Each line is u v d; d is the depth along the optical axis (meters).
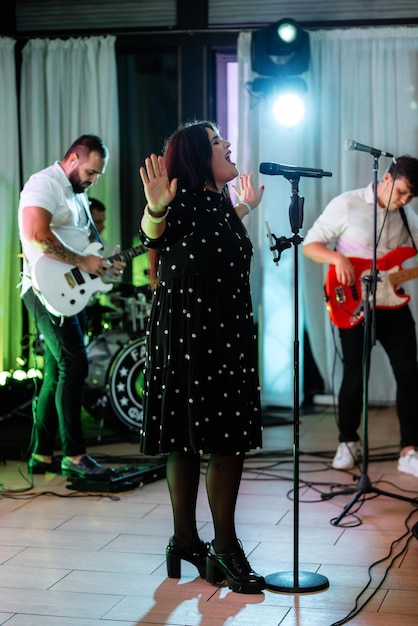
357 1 5.98
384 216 4.24
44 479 4.45
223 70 6.28
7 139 6.08
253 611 2.77
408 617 2.70
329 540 3.43
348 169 5.98
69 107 6.16
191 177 2.87
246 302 2.92
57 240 4.18
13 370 6.13
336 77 5.98
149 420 2.91
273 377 6.20
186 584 3.00
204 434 2.80
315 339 6.16
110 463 4.82
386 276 4.38
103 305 5.80
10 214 6.10
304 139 6.05
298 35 5.69
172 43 6.14
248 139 6.02
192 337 2.81
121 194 6.43
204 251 2.83
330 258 4.37
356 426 4.58
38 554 3.32
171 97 6.39
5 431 5.61
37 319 4.39
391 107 5.95
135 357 5.37
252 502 3.98
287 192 6.06
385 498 4.00
